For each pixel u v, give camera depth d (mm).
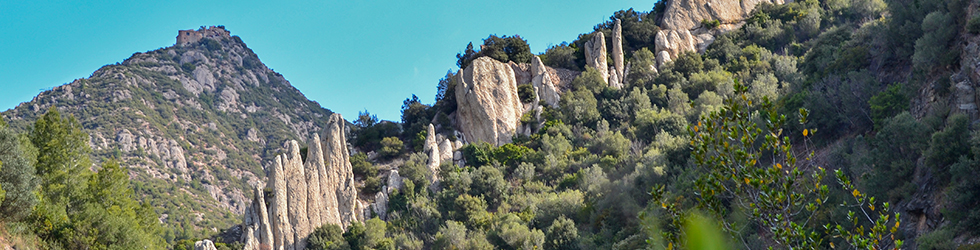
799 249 16375
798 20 91438
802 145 47094
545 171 68500
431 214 60781
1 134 35969
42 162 42125
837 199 34719
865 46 53406
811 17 88375
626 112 78750
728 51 88000
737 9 98562
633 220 47625
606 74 87500
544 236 51406
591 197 56938
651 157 57906
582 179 62125
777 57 82188
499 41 92062
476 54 91625
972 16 38469
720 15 97438
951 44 40406
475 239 53281
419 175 67188
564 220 52250
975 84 35688
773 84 70688
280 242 57969
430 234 58594
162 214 103438
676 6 98188
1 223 33312
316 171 62781
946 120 35688
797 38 89000
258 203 59031
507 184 65125
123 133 133250
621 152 68312
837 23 87312
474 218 58281
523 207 60625
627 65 88812
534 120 78875
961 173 30016
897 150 36344
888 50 49250
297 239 58812
